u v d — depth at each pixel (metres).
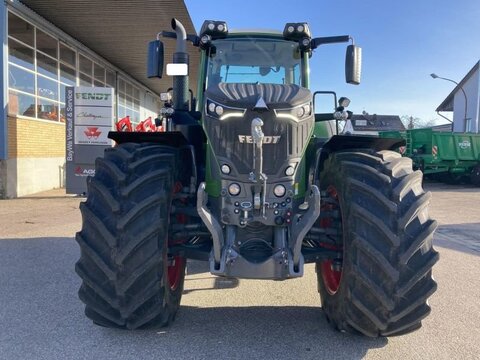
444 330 3.73
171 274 3.69
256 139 3.05
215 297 4.49
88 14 13.08
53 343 3.39
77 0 12.00
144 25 14.16
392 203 3.06
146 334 3.56
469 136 17.28
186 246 3.57
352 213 3.18
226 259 3.19
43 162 13.19
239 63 4.44
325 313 3.80
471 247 6.88
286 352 3.29
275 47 4.46
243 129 3.18
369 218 3.08
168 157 3.44
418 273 3.04
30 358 3.17
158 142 3.79
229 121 3.21
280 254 3.20
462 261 6.04
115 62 19.23
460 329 3.76
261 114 3.17
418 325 3.29
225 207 3.27
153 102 28.02
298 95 3.35
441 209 11.10
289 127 3.23
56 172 13.99
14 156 11.66
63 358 3.17
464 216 9.97
